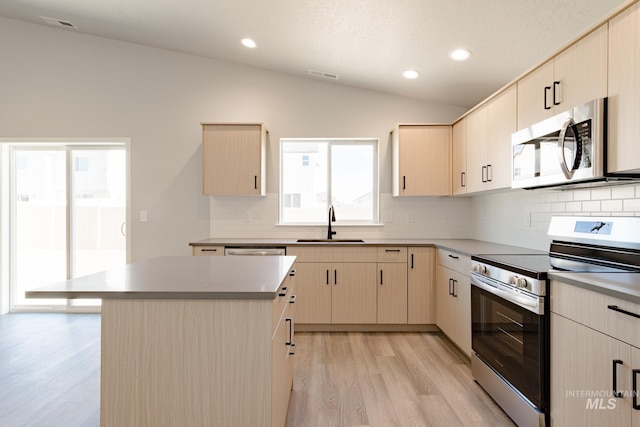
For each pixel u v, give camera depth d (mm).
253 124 3420
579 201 2145
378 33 2643
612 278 1395
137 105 3783
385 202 3795
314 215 3979
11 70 3758
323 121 3785
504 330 1897
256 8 2617
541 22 2076
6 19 3730
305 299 3219
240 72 3779
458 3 2121
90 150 3980
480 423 1832
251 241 3420
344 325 3273
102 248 4016
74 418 1902
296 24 2740
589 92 1648
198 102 3785
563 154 1702
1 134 3770
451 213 3777
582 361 1362
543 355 1571
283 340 1593
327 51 3072
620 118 1469
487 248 2725
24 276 4043
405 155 3461
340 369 2465
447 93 3459
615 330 1205
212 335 1240
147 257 3797
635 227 1599
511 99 2355
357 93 3779
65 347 2904
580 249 1883
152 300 1241
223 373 1242
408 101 3760
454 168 3381
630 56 1417
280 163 3836
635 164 1396
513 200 2898
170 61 3783
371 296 3211
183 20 3041
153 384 1244
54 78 3768
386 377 2344
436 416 1896
